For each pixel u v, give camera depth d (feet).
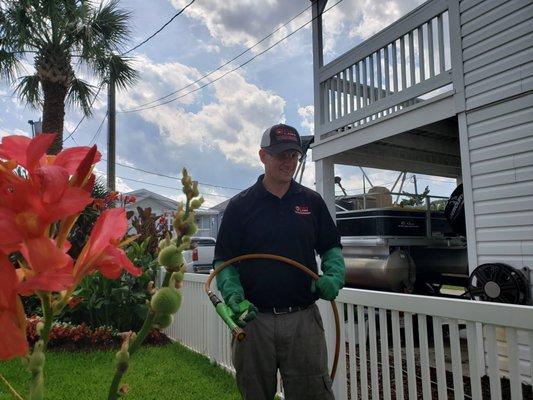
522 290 12.56
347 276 20.31
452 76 15.29
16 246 1.72
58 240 1.91
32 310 9.87
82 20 30.81
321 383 7.22
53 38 30.14
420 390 11.24
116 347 17.40
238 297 6.38
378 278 18.83
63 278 1.70
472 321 6.54
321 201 7.90
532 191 12.84
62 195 1.73
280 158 7.18
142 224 22.43
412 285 19.17
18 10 28.30
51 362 15.35
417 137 21.36
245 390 7.20
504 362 11.30
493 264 13.17
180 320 18.53
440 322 7.23
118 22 32.91
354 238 20.35
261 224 7.25
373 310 8.67
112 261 2.03
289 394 7.22
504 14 13.73
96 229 2.06
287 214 7.33
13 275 1.70
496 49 13.92
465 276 19.22
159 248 2.15
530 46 13.03
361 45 19.47
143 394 12.20
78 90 35.35
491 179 13.92
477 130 14.43
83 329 17.72
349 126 20.59
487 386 10.77
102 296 19.04
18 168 1.91
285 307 7.20
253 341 7.14
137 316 19.06
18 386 12.05
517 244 13.12
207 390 12.54
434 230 21.11
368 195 23.04
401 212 19.81
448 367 13.48
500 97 13.74
